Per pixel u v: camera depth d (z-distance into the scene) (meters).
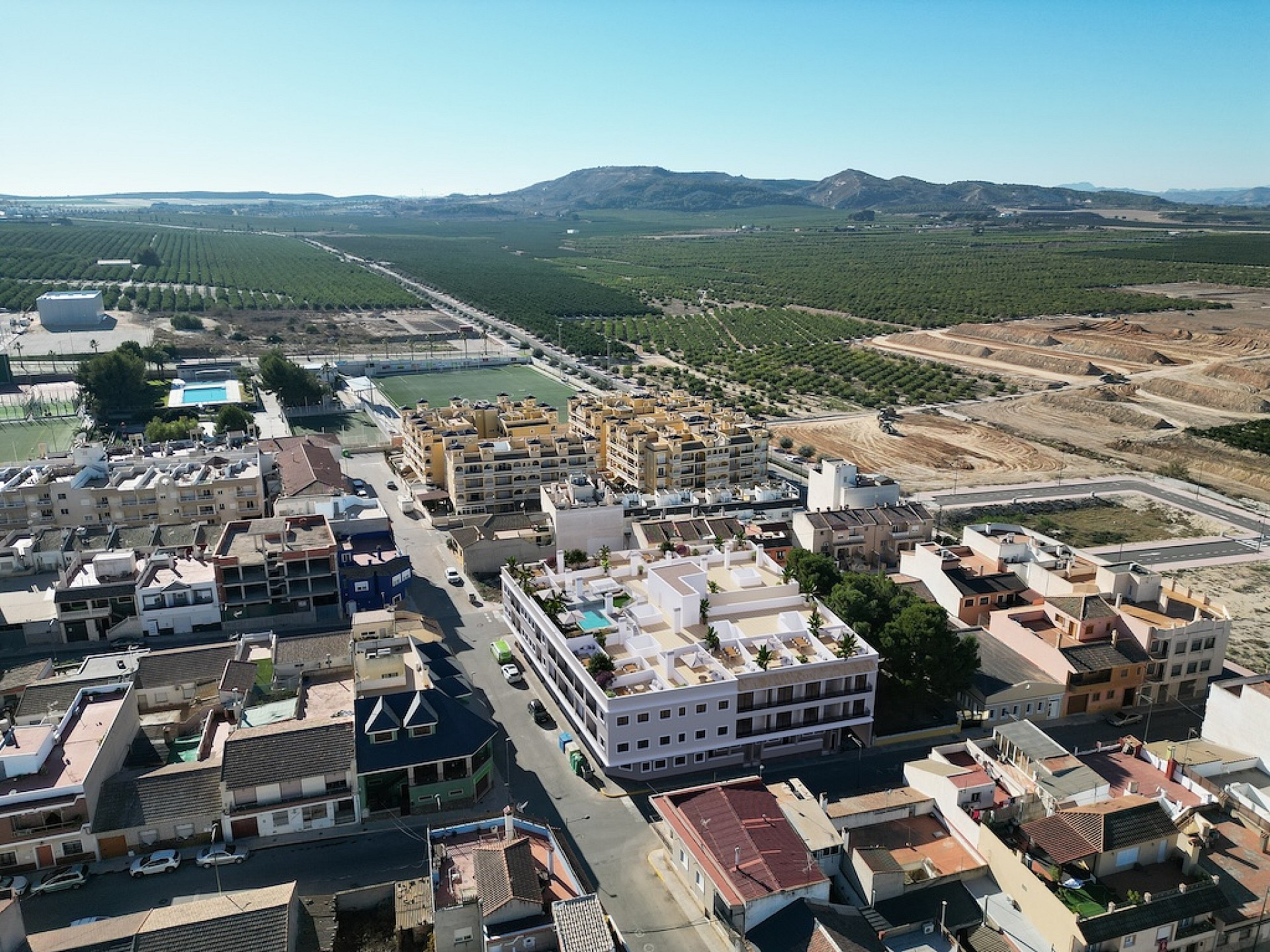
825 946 83.06
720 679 119.50
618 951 81.44
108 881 99.25
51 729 105.44
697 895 96.19
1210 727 120.06
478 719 116.94
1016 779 104.31
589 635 126.56
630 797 115.62
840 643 127.00
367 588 165.25
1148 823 92.50
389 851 104.50
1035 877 88.56
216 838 104.56
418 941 88.44
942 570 161.25
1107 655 136.25
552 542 186.50
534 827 98.88
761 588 139.75
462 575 183.25
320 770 106.25
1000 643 146.12
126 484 190.88
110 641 152.25
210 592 155.00
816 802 104.06
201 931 79.81
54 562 168.38
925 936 87.75
